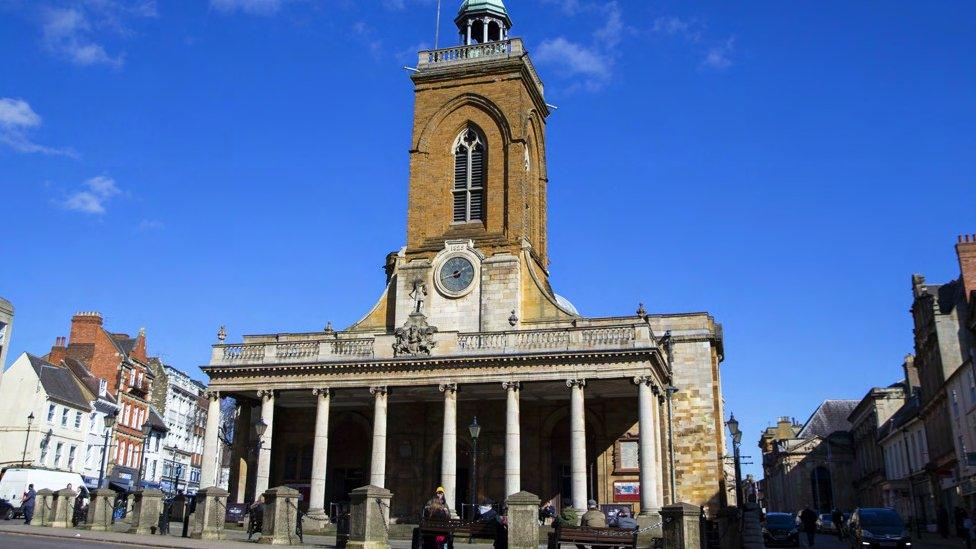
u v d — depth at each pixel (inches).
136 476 3373.5
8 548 873.5
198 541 1111.6
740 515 1317.7
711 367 2156.7
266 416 1937.7
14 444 2677.2
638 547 1589.6
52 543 969.5
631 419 1995.6
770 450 5551.2
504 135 2185.0
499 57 2226.9
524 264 2068.2
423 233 2171.5
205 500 1221.1
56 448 2815.0
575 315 2007.9
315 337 2220.7
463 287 2046.0
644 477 1721.2
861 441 4146.2
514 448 1786.4
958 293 2507.4
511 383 1820.9
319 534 1761.8
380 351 1914.4
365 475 2133.4
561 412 2038.6
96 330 3287.4
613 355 1781.5
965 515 1926.7
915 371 3543.3
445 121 2251.5
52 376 2898.6
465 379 1851.6
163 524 1316.4
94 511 1352.1
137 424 3442.4
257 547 1056.2
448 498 1788.9
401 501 2058.3
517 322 1989.4
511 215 2111.2
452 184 2220.7
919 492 2913.4
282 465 2181.3
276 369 1951.3
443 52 2303.2
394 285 2150.6
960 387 2236.7
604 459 1988.2
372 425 2146.9
